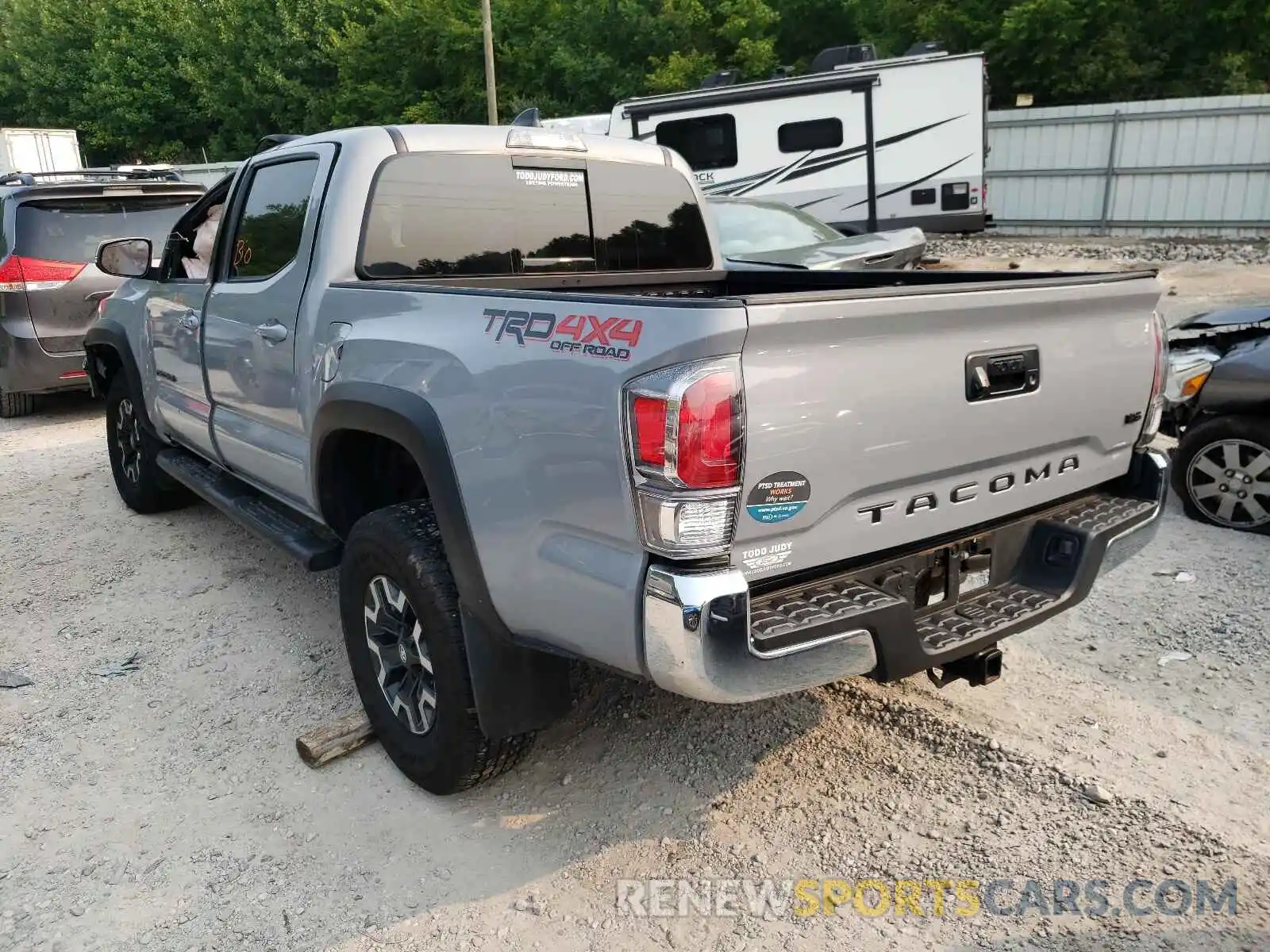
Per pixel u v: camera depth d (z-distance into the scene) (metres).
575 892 2.68
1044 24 23.84
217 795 3.14
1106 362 2.97
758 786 3.11
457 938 2.53
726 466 2.16
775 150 15.45
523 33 32.41
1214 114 17.64
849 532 2.47
